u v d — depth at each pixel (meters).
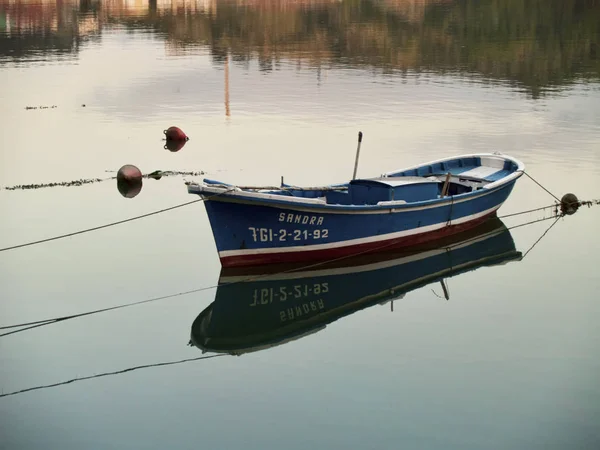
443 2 77.44
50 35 62.12
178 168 27.06
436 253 20.47
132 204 23.58
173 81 43.81
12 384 14.37
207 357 15.45
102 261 19.56
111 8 78.56
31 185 25.44
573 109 35.47
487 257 20.05
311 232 18.66
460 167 23.59
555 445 12.41
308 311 17.56
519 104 36.59
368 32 61.56
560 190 24.41
